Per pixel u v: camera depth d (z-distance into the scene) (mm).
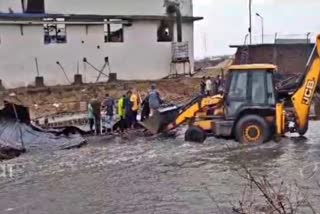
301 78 17953
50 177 13953
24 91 33031
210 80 31672
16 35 34812
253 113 17969
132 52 38781
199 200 10906
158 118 20797
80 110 31438
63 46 36375
